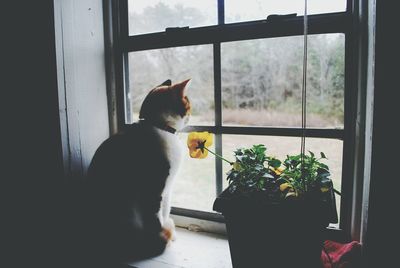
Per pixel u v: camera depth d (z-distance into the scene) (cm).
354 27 80
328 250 82
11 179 102
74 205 98
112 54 106
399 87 61
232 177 75
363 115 79
